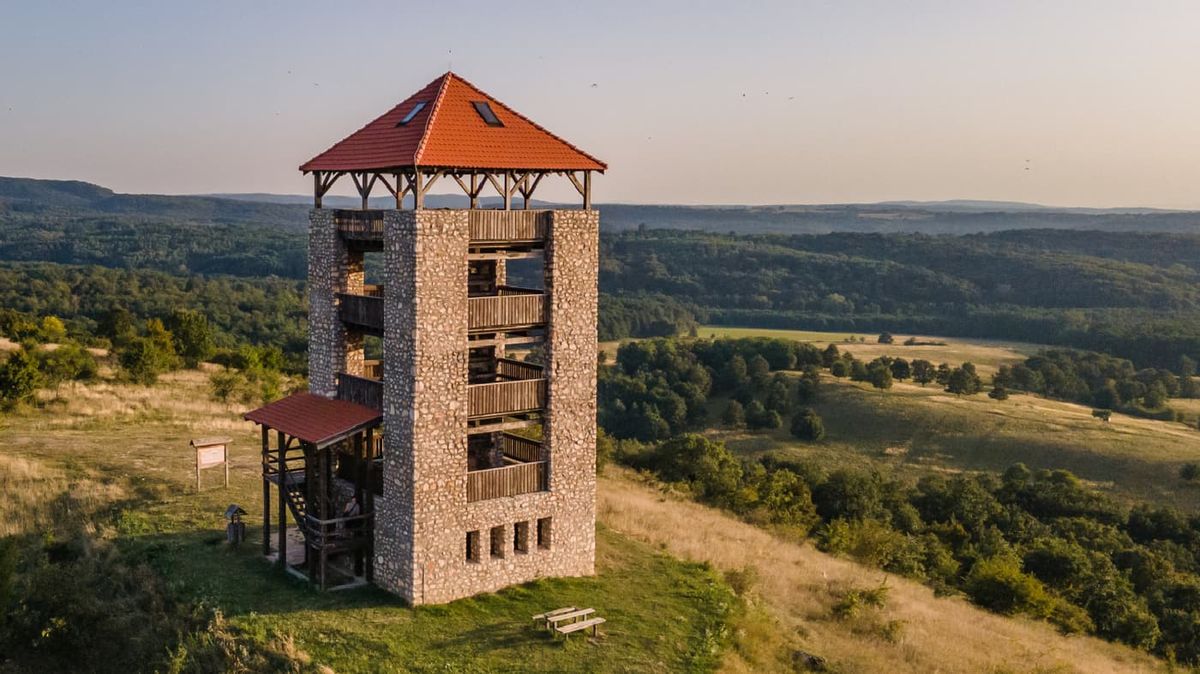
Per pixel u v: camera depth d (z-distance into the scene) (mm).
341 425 27672
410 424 26156
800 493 59688
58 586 27750
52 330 76750
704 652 25344
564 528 29781
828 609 33625
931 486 73812
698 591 29703
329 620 25688
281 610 26297
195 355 74812
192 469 40469
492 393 27812
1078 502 71938
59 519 34031
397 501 26906
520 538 29219
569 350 29141
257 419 30125
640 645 25422
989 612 42219
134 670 25578
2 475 37250
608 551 33219
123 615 27406
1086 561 51500
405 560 26797
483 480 27781
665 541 36094
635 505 42719
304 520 28453
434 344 26219
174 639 25938
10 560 28078
